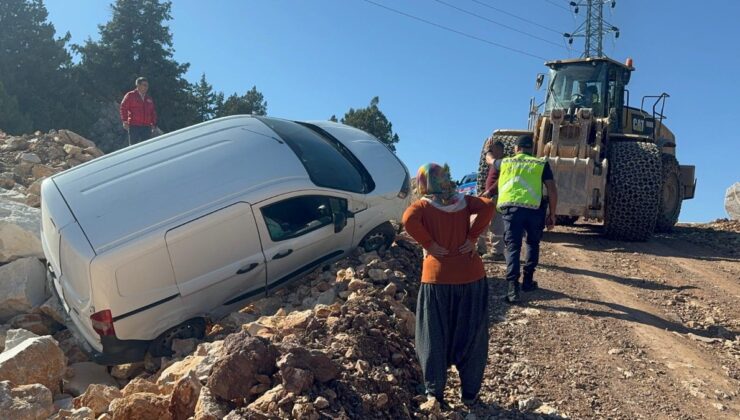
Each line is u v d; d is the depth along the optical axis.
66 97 33.84
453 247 3.74
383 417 3.41
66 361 5.16
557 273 7.51
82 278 5.06
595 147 9.30
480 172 10.72
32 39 33.38
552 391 4.29
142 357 5.29
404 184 7.15
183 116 39.34
